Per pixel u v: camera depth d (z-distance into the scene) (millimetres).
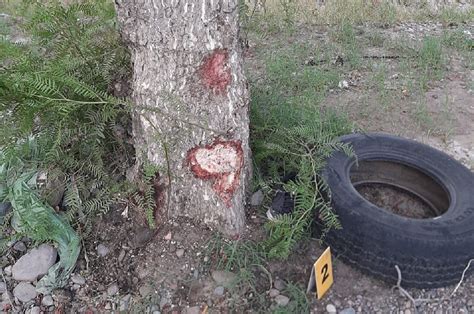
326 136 3594
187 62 2871
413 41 6316
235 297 2961
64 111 2910
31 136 3375
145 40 2869
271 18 6461
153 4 2771
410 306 3010
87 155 3332
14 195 3203
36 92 2898
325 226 3107
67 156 3238
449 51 6137
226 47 2896
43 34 3396
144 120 3023
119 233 3248
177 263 3090
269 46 6008
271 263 3107
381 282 3086
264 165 3582
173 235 3182
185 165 3072
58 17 3396
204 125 2984
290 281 3041
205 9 2771
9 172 3328
